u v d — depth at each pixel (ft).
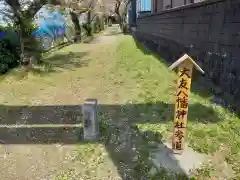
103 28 194.80
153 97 25.36
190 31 32.81
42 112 23.93
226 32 23.11
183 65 13.78
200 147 16.05
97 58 53.98
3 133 19.99
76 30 91.30
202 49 28.91
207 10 27.32
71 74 38.93
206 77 27.58
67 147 17.57
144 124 19.86
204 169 14.05
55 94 29.25
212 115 19.97
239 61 20.65
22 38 41.24
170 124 19.44
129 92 28.09
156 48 55.98
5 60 39.11
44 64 44.55
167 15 45.34
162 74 33.35
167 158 15.28
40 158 16.48
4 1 38.70
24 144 18.24
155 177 13.71
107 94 28.48
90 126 18.15
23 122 21.88
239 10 20.79
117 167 15.02
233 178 13.30
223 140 16.55
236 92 20.81
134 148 16.75
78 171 14.90
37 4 41.01
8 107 25.14
